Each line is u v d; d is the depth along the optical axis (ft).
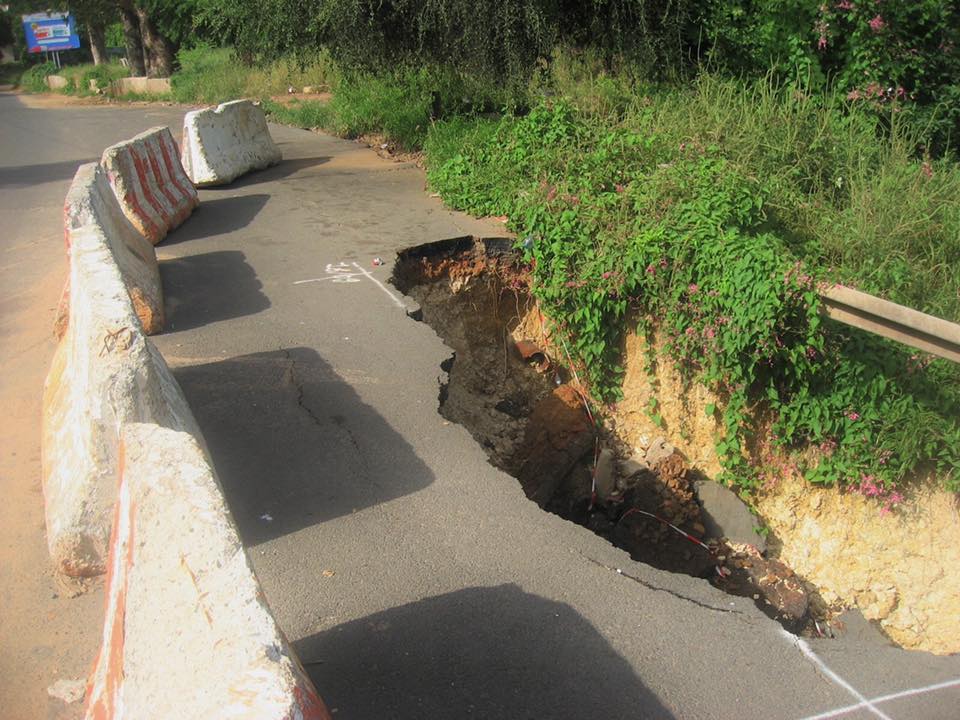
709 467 24.08
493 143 35.99
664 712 11.60
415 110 47.39
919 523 20.29
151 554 8.66
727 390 23.02
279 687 6.51
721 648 12.82
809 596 20.98
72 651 12.37
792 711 11.76
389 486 16.53
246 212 34.45
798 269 19.81
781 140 30.89
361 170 42.16
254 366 21.20
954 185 28.02
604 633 12.96
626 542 22.66
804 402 20.76
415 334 23.18
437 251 29.53
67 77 128.36
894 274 22.57
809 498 21.83
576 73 43.04
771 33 40.42
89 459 13.58
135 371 13.69
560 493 24.75
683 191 25.54
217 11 67.92
